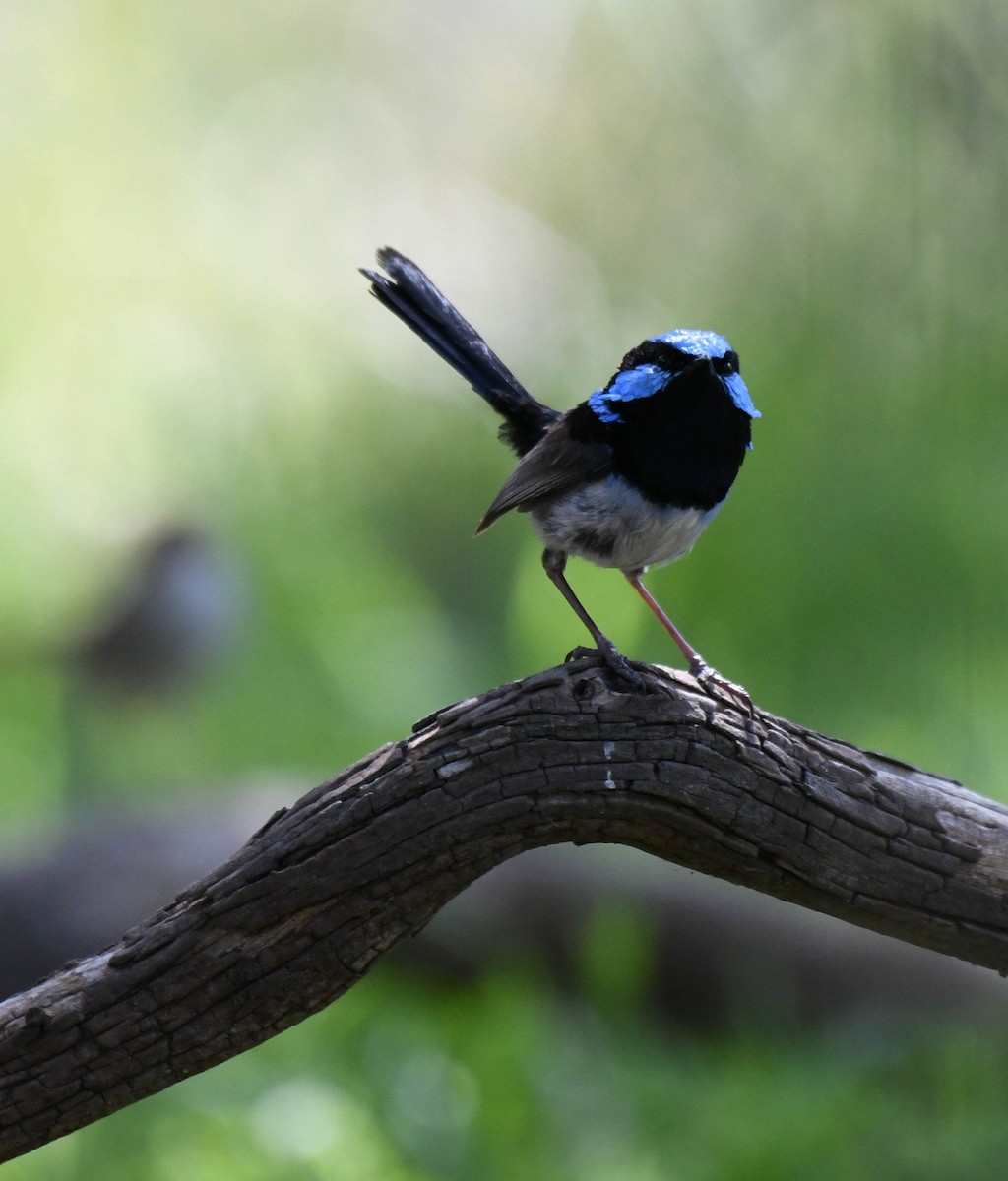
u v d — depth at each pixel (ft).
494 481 74.59
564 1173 31.04
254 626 65.26
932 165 28.73
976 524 38.09
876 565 39.81
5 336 71.77
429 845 16.55
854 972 38.70
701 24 41.81
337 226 76.48
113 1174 31.73
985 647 34.81
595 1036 38.34
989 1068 32.58
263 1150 31.86
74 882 39.17
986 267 28.43
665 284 57.67
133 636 63.21
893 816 17.88
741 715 17.47
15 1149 16.85
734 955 39.34
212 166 77.05
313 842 16.43
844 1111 32.45
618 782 16.93
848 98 35.24
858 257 35.94
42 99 75.77
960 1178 29.37
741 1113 33.32
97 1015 16.42
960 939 18.37
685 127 50.57
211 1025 16.60
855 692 41.32
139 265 74.84
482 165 73.31
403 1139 32.32
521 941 39.91
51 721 64.03
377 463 74.49
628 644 44.60
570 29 65.36
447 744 16.70
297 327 75.41
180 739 63.52
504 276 69.67
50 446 70.18
